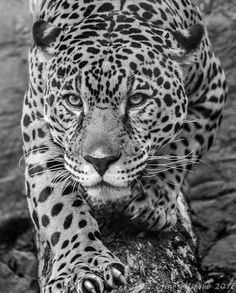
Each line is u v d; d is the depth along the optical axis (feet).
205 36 40.50
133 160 35.83
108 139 34.99
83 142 35.32
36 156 38.37
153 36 37.04
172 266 39.60
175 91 36.99
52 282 34.42
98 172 35.17
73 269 34.24
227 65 61.93
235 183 57.52
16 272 55.21
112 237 39.19
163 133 37.14
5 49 66.03
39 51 37.27
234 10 63.36
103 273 33.71
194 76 39.86
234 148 59.11
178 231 42.52
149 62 36.24
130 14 37.83
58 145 38.11
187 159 40.16
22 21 66.95
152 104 36.37
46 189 37.32
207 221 55.01
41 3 42.06
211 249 52.42
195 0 43.11
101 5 38.34
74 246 35.29
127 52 36.01
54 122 36.88
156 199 38.96
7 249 56.80
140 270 38.45
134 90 35.91
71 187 37.24
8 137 61.46
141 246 39.19
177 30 37.88
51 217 36.68
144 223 39.22
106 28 36.78
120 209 38.11
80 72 35.65
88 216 36.35
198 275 41.39
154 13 38.50
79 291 33.30
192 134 40.96
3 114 62.69
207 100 41.24
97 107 35.55
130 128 36.01
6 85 64.03
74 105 36.17
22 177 59.98
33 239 57.00
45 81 37.22
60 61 36.45
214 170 58.08
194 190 57.16
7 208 58.54
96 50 35.96
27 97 39.86
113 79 35.45
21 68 64.95
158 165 39.17
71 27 37.24
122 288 37.78
